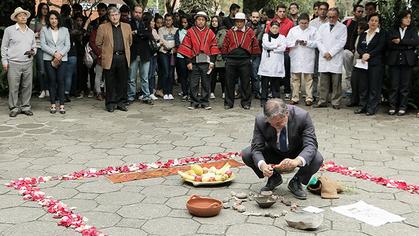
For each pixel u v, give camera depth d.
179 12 11.80
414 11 9.83
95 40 9.58
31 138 7.30
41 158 6.28
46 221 4.32
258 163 4.74
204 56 9.65
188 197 4.95
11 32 8.70
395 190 5.20
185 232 4.12
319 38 9.91
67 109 9.66
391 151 6.81
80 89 11.13
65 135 7.52
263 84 10.07
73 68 10.42
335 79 9.87
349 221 4.38
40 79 10.73
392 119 9.03
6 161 6.12
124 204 4.74
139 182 5.39
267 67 9.90
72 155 6.43
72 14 11.05
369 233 4.14
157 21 11.03
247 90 9.89
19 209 4.59
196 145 7.02
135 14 10.19
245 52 9.70
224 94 10.69
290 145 4.84
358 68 9.41
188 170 5.80
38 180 5.36
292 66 10.27
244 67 9.77
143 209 4.62
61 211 4.48
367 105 9.48
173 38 10.84
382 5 10.29
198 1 18.09
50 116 8.95
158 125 8.32
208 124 8.44
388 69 9.95
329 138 7.52
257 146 4.88
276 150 4.93
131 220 4.37
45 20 9.55
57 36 9.05
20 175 5.58
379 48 9.20
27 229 4.16
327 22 9.90
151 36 10.28
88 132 7.73
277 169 4.67
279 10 10.21
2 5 11.66
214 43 9.76
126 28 9.41
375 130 8.12
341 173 5.77
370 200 4.91
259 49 9.84
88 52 10.68
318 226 4.17
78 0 13.71
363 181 5.50
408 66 9.24
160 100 10.90
